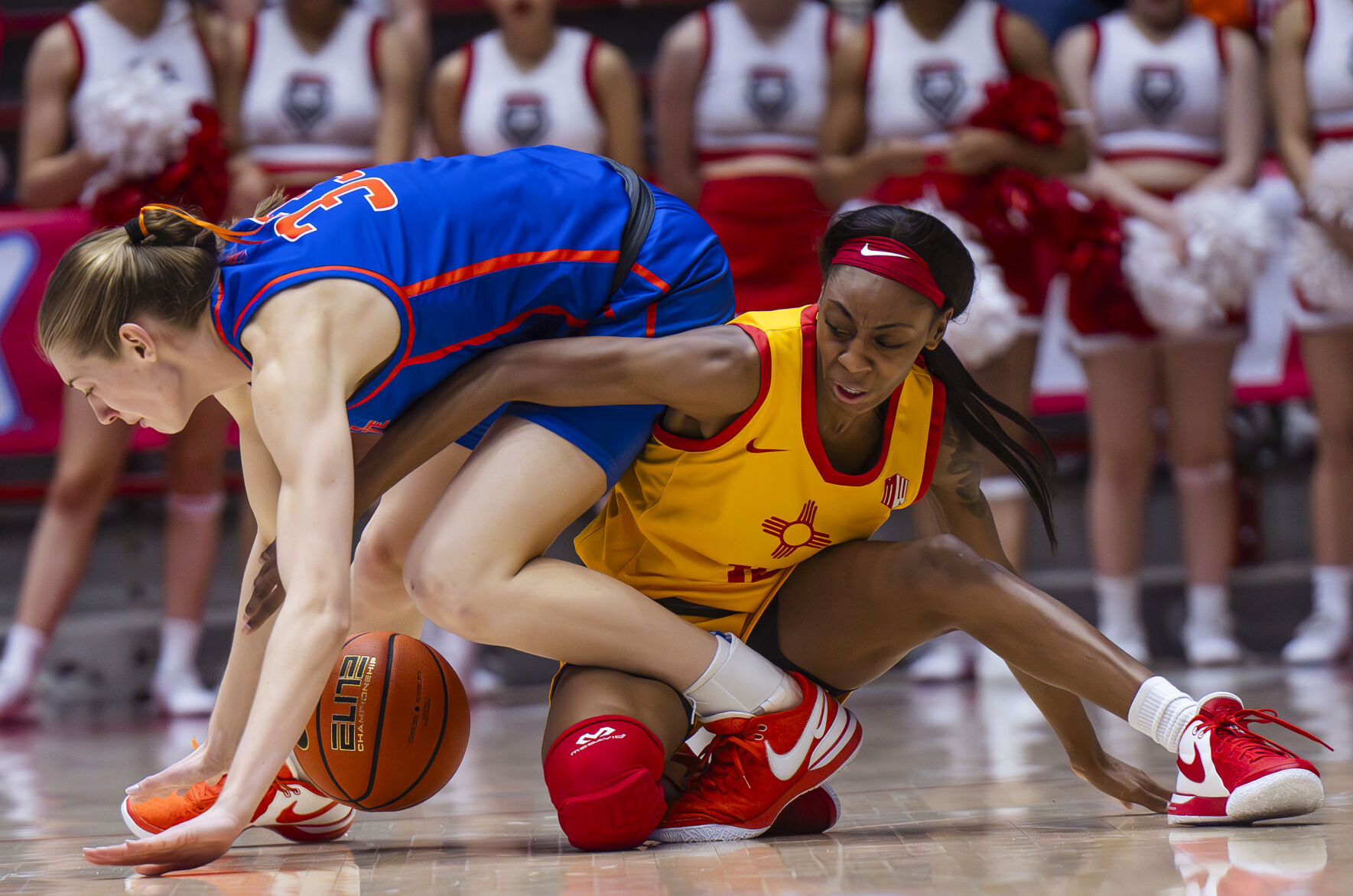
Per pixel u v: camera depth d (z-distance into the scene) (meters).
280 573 5.83
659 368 6.32
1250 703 11.93
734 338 6.39
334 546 5.70
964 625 6.60
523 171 6.86
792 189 15.55
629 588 6.47
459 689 6.69
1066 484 17.84
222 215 14.02
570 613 6.32
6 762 11.39
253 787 5.54
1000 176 14.22
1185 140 15.89
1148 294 15.02
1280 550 18.06
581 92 15.67
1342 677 14.01
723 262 7.21
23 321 15.13
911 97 15.13
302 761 6.55
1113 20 16.19
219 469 15.20
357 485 6.33
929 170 14.40
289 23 15.59
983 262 13.88
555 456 6.44
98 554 16.98
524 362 6.39
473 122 15.71
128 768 10.84
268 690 5.57
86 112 14.01
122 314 6.00
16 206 17.84
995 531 7.13
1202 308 15.05
